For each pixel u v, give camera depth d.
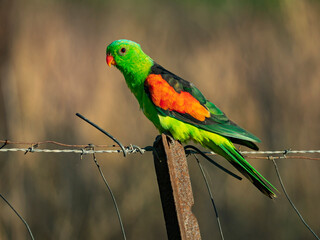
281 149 13.20
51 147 12.46
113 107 13.55
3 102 12.62
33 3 15.72
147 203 11.77
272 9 18.28
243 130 7.77
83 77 14.21
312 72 14.98
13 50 13.71
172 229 5.66
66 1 18.05
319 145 13.37
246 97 14.20
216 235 11.89
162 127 8.04
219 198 12.26
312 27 16.28
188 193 5.70
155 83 8.05
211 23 20.42
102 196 11.74
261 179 7.42
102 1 20.70
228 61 16.08
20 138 12.25
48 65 14.13
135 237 11.44
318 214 12.29
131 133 13.16
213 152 8.03
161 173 5.70
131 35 18.72
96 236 11.24
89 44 17.30
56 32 15.70
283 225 12.15
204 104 8.04
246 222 12.06
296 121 13.73
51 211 11.27
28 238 11.02
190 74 15.52
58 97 13.39
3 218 10.98
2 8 13.95
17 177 11.45
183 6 21.97
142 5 21.81
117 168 12.20
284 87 14.47
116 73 14.55
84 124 13.09
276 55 15.95
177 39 18.69
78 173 11.88
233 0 21.05
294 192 12.54
